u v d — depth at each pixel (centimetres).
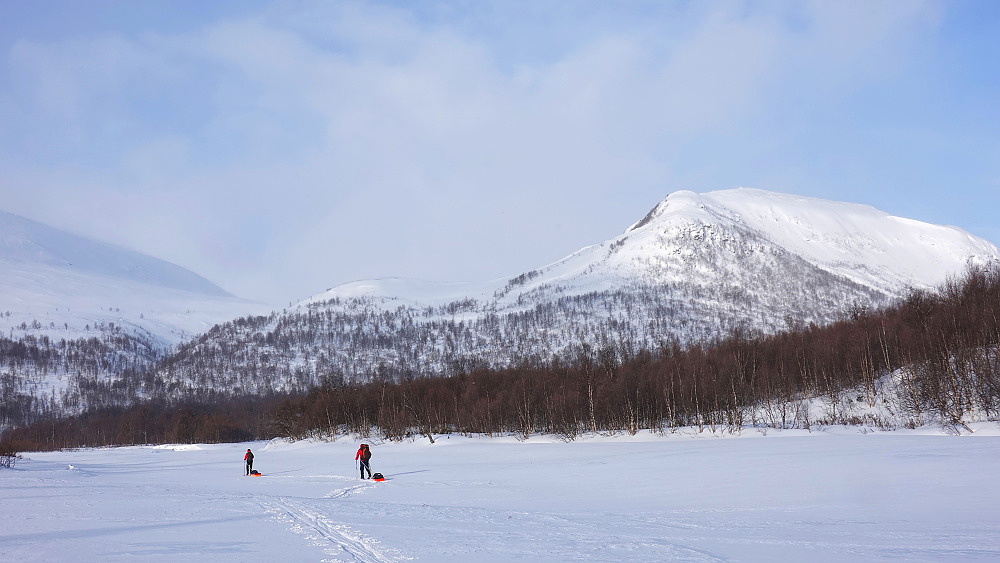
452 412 14200
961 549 2003
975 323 9362
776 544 2191
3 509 3622
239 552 2248
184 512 3403
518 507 3506
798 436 8175
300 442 15300
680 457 6141
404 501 3922
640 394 11444
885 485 3553
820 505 3041
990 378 7631
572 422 11488
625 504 3488
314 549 2291
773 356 13525
